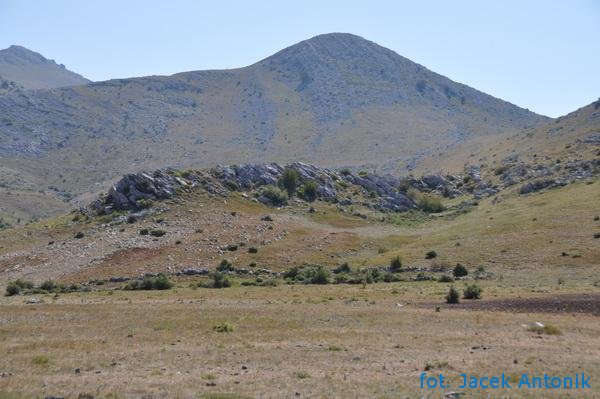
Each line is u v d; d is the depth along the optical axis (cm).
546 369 2747
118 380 2594
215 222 13000
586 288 6788
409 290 7344
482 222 13325
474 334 3797
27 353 3250
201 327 4225
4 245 12088
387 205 17400
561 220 11869
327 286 8525
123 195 14162
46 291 8700
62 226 13250
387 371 2752
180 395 2320
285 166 17925
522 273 8894
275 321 4497
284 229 13188
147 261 10494
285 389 2416
